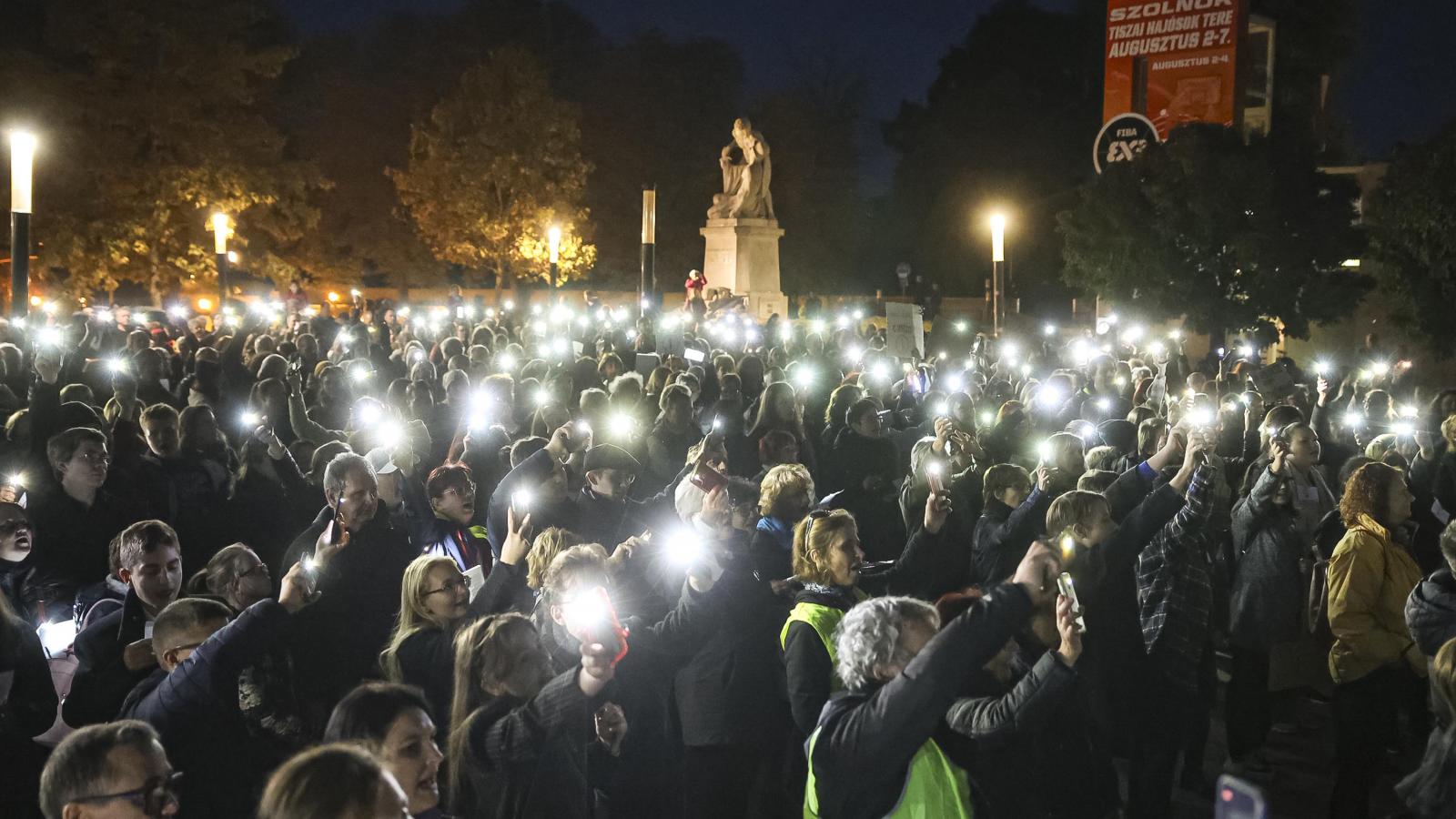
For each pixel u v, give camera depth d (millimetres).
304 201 52250
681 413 10398
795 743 6180
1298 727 9266
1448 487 10281
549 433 10078
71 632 6570
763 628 6176
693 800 6188
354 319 25359
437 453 11578
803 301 49250
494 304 52781
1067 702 5273
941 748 4961
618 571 6367
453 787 4898
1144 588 6988
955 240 59625
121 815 3777
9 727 5117
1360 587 6879
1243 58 33281
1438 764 4723
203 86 45375
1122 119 33375
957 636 4168
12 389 12406
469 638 4996
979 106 58969
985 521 7844
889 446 10258
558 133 54000
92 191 44750
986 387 15227
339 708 4219
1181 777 7973
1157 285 29156
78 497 7637
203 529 8469
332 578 6246
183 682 4926
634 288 64688
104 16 43906
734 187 37031
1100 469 8570
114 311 25266
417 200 54312
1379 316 35156
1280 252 27922
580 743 5066
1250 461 11133
